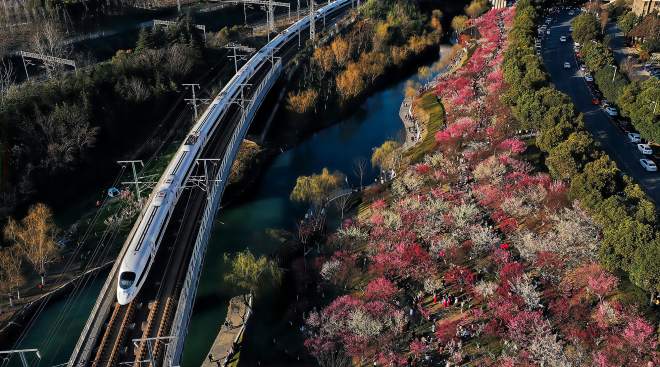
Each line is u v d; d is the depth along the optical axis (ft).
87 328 213.87
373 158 393.09
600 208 255.29
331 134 460.96
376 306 243.60
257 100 416.67
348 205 341.62
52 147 342.23
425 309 249.75
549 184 298.15
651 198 292.61
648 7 595.47
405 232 288.51
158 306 230.27
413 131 447.83
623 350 207.31
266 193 371.56
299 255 299.99
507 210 290.97
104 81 415.44
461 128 382.42
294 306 262.88
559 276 247.70
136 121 416.26
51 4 566.77
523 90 382.01
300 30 619.67
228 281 272.51
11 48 503.61
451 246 273.13
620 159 336.70
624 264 229.86
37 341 246.68
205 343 247.09
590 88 449.48
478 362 219.41
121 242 305.94
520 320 226.79
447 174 336.29
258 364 234.38
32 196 326.24
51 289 271.69
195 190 322.34
